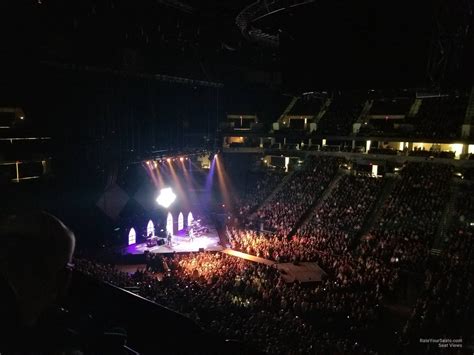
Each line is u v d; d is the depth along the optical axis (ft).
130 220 135.44
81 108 112.98
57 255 7.89
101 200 117.29
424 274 98.78
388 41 68.64
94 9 110.93
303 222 141.79
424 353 68.95
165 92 157.48
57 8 98.94
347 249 116.78
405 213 127.44
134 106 138.82
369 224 130.62
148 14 132.46
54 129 104.06
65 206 104.32
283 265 107.96
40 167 99.96
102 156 119.55
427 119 160.76
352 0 70.69
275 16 96.12
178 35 150.20
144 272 99.81
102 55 115.44
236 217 156.15
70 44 104.37
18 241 7.63
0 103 90.79
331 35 74.43
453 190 132.36
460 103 159.02
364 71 71.56
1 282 7.47
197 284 89.71
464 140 145.18
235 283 93.56
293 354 60.54
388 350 72.95
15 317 7.55
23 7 89.81
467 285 86.53
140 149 142.51
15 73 91.81
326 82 76.38
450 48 66.54
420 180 140.36
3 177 88.99
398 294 93.45
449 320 76.38
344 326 79.77
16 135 93.50
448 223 119.55
